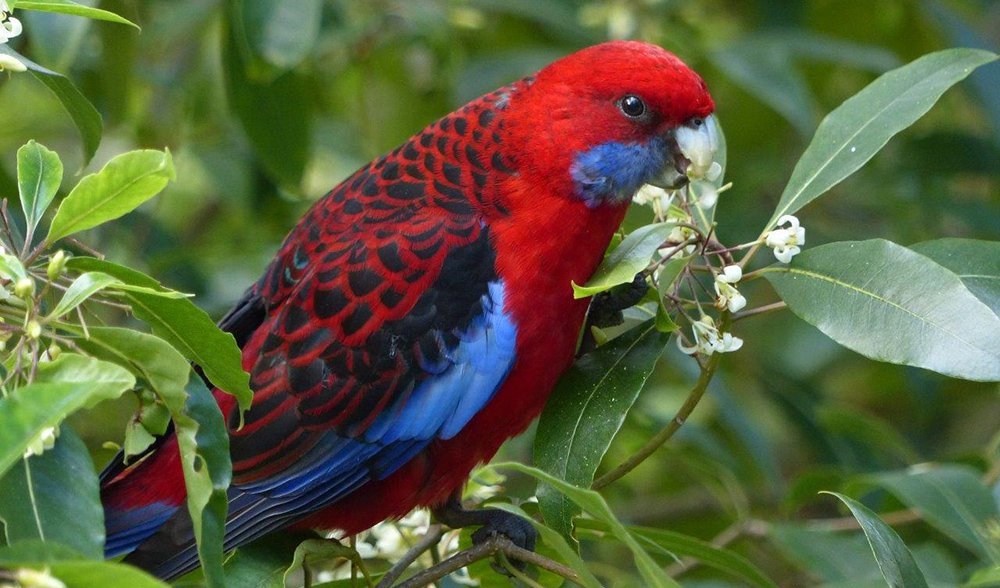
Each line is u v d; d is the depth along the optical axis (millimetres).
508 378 6176
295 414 5973
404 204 6156
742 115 10414
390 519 6496
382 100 10477
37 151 4578
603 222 6234
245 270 9234
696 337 5441
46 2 4617
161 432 4637
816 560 7562
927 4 9766
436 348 6043
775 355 10258
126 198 4422
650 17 9430
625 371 5684
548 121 6168
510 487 8961
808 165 5734
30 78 9953
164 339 4598
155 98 10469
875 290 5145
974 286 5457
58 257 4312
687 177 6188
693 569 8648
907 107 5656
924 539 8812
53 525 4066
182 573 5641
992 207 9836
